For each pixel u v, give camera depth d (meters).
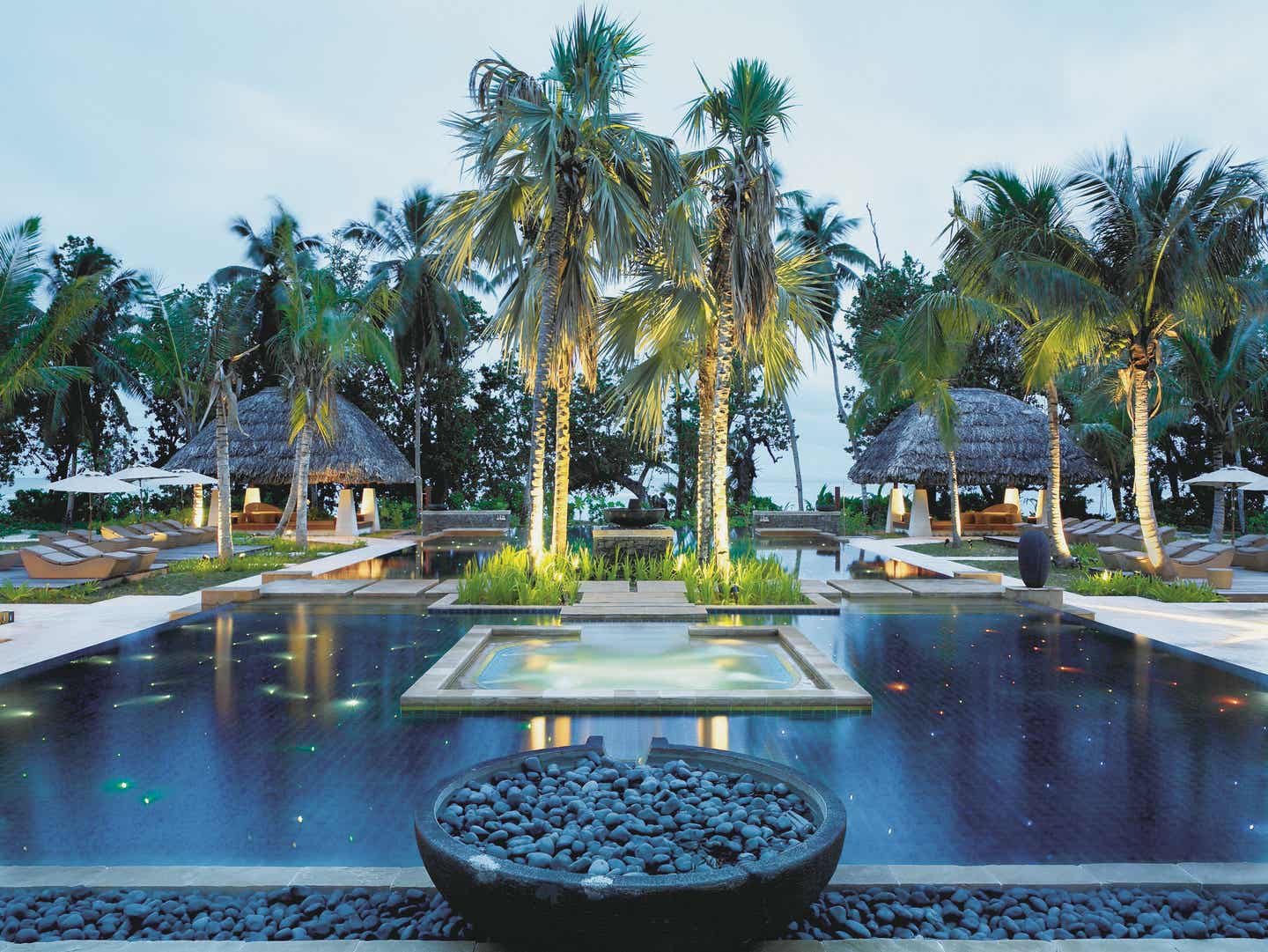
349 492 24.25
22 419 29.78
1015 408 24.41
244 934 3.01
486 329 13.83
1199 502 29.55
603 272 12.23
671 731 5.57
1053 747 5.24
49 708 6.16
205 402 29.20
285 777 4.73
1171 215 12.25
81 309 15.59
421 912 3.19
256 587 11.66
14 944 2.83
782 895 2.59
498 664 7.46
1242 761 4.99
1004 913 3.20
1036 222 13.22
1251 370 20.66
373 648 8.23
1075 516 31.11
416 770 4.84
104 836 3.96
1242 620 10.04
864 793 4.46
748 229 11.29
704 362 13.55
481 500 32.44
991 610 10.52
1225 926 3.10
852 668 7.40
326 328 18.41
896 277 31.92
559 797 3.30
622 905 2.45
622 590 11.66
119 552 13.98
